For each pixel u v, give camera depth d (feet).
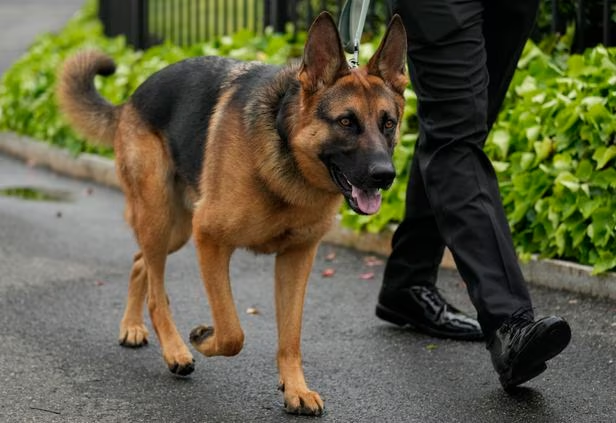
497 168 20.85
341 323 17.87
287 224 14.05
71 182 32.17
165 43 37.09
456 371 15.15
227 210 13.96
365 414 13.61
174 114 15.89
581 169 19.29
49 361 15.83
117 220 26.63
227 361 15.87
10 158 36.83
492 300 13.62
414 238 16.66
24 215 27.04
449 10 13.93
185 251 23.43
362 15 15.17
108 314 18.49
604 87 20.29
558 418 13.20
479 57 14.26
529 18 15.11
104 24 43.88
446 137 14.21
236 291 20.06
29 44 55.06
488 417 13.33
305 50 13.25
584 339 16.25
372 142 13.00
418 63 14.33
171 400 14.20
